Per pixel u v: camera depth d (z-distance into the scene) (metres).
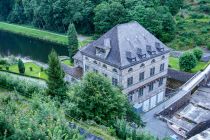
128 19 125.31
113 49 64.69
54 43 136.75
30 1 158.88
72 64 104.31
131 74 64.69
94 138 35.44
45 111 32.38
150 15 120.88
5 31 157.62
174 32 124.19
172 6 140.38
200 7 139.88
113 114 43.91
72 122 37.38
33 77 87.69
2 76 52.69
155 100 74.94
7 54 124.00
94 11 135.12
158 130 62.47
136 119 53.28
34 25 161.25
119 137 38.41
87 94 43.91
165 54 71.56
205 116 69.88
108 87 45.22
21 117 29.30
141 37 68.69
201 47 117.06
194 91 82.00
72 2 139.75
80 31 145.38
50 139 26.55
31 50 129.38
